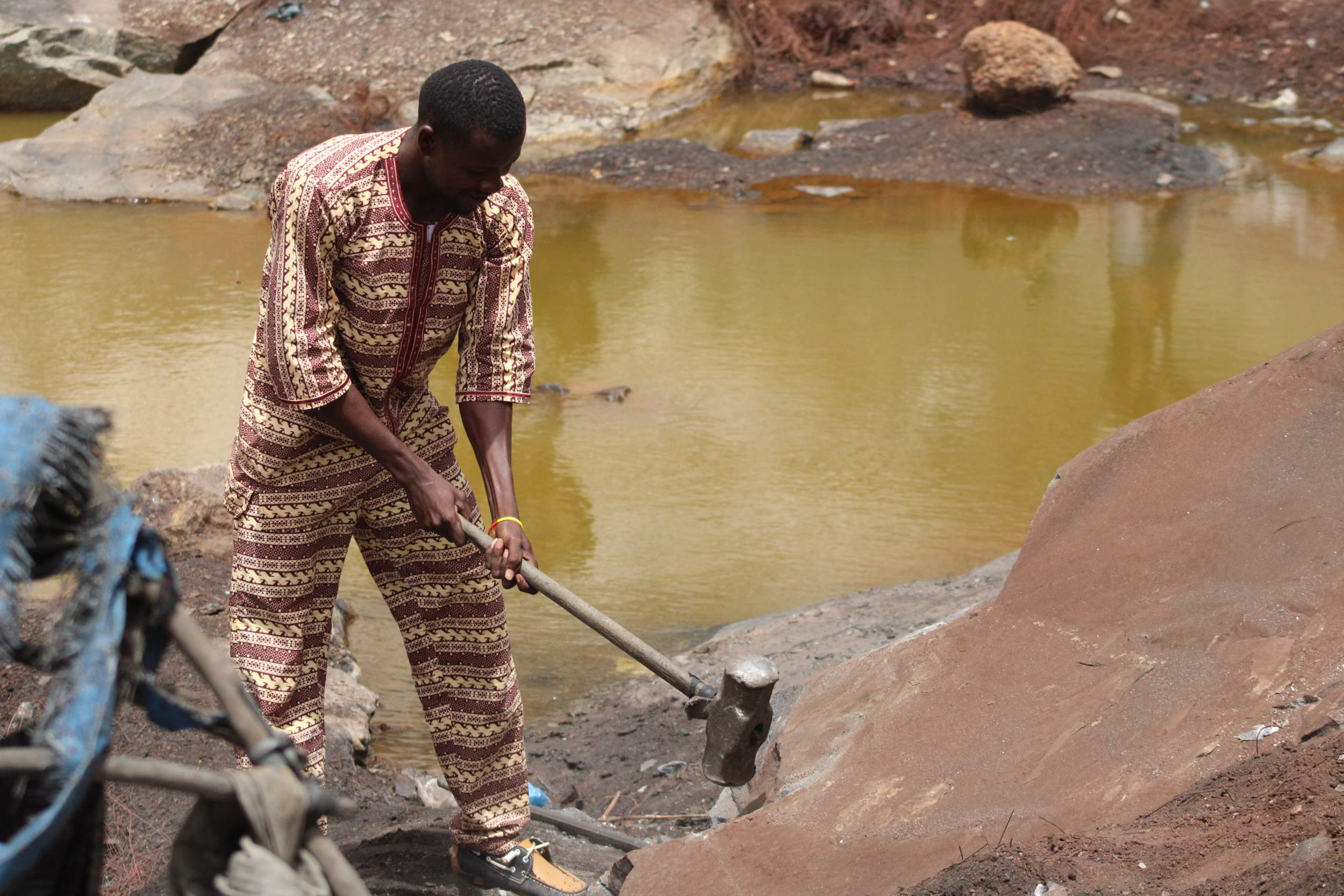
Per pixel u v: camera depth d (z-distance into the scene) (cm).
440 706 320
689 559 616
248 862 150
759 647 513
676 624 561
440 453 313
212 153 1442
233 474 297
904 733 336
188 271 1085
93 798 162
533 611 583
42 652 155
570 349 894
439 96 261
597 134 1645
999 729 322
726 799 399
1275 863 222
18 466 151
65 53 1769
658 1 1833
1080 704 313
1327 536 314
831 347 897
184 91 1552
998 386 821
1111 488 371
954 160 1416
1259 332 902
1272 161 1416
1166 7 1836
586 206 1303
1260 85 1689
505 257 296
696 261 1105
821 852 300
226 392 817
